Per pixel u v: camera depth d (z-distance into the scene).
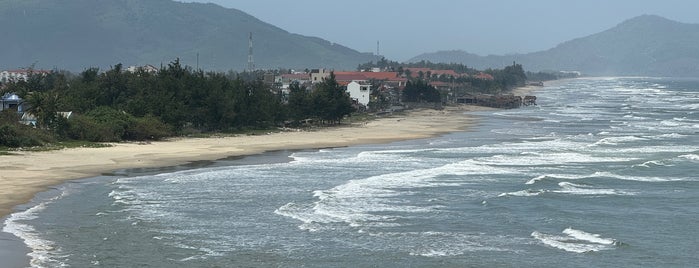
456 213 90.19
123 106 191.12
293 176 119.25
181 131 189.38
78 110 183.25
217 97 196.62
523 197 101.31
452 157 149.50
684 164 138.88
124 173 119.31
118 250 69.94
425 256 70.44
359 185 109.81
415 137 199.88
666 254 72.50
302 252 71.31
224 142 173.75
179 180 113.00
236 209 90.69
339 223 83.88
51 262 64.44
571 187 110.31
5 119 158.25
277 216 86.88
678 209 94.56
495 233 80.19
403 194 102.81
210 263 66.81
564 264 68.44
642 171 129.38
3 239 71.62
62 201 93.00
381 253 71.25
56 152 141.88
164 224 81.69
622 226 84.56
